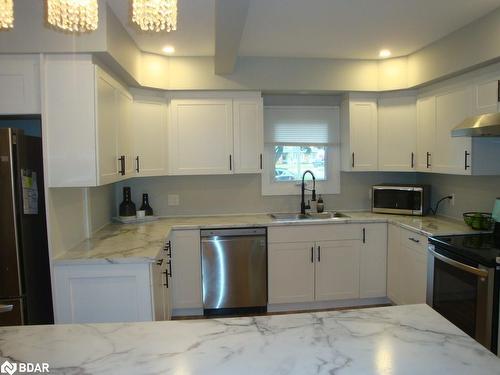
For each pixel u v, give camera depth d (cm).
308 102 394
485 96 265
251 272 335
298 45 309
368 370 95
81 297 219
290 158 399
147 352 106
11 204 203
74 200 254
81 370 97
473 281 221
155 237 275
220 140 351
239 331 118
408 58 340
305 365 98
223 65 308
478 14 248
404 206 365
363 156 369
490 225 280
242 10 197
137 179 376
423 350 106
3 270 204
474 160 281
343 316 130
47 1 121
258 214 392
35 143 224
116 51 237
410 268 307
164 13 124
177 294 330
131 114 312
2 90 217
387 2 229
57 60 219
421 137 345
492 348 210
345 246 346
